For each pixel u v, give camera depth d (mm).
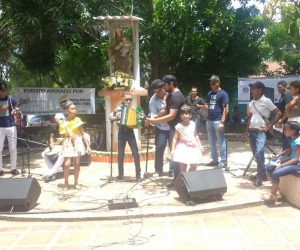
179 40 14023
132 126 6430
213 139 7633
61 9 10414
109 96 8758
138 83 9109
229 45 16234
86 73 19344
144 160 8648
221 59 16578
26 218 4742
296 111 5785
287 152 5555
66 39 14164
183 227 4398
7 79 14789
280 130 6387
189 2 12422
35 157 9688
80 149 6039
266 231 4250
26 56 13914
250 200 5215
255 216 4766
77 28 13172
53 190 6070
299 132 5176
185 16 12773
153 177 6836
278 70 19469
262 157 6098
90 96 11742
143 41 14516
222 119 7254
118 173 6926
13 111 7188
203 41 14102
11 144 7246
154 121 6035
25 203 4863
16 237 4250
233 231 4258
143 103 16328
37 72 14922
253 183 6277
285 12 5105
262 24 15703
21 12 9836
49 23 11078
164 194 5676
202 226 4426
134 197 5555
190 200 5090
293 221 4566
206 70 16797
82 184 6449
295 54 19047
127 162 8461
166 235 4160
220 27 14398
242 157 9289
